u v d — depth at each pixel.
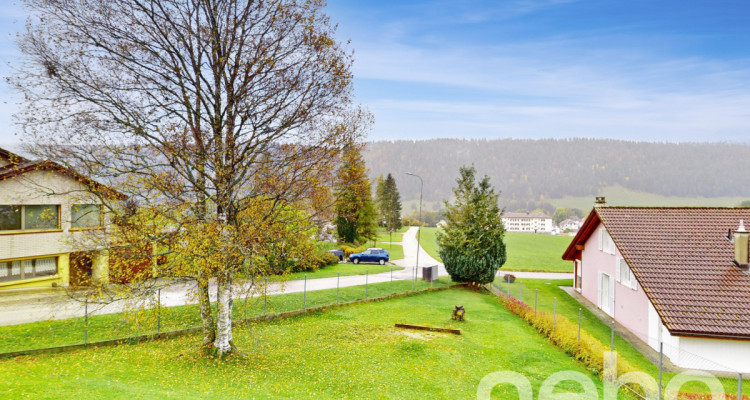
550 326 22.22
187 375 14.75
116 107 14.37
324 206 16.86
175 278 15.95
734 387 16.66
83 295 17.80
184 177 14.55
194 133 14.83
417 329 22.41
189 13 14.74
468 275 34.56
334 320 23.50
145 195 14.02
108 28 14.00
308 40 15.33
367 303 27.80
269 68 14.93
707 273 21.69
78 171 14.16
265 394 13.77
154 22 14.26
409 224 139.75
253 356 16.98
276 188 15.16
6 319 20.33
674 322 19.03
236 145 14.98
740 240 21.98
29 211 25.34
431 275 35.41
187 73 15.02
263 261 15.93
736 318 19.09
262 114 15.08
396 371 16.59
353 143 15.95
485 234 34.97
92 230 15.48
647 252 23.34
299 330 21.38
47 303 23.05
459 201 36.22
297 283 32.72
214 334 16.98
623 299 25.95
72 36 13.65
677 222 25.58
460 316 24.36
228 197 14.58
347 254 51.22
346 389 14.77
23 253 24.89
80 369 14.76
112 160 14.05
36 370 14.35
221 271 14.70
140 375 14.48
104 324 19.95
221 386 14.06
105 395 12.34
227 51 14.98
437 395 14.75
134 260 15.68
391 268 43.69
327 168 15.73
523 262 56.97
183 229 14.30
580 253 35.84
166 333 19.08
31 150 13.59
